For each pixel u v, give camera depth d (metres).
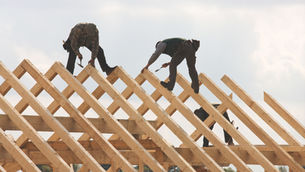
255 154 35.72
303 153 37.72
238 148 36.94
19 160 28.53
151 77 38.00
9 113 29.78
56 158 28.78
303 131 39.75
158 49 35.50
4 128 32.75
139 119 33.69
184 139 33.97
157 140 33.03
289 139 38.94
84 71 35.16
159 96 40.16
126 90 39.19
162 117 34.72
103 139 31.31
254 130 38.31
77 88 33.59
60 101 32.50
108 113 32.81
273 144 37.53
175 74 35.72
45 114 30.56
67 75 33.84
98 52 36.34
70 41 35.19
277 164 37.47
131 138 32.06
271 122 39.59
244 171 34.09
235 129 37.03
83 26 34.41
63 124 33.66
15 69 33.47
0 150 31.11
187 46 35.53
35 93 35.78
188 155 36.12
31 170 28.34
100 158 35.12
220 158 36.44
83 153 29.61
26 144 36.41
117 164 30.70
